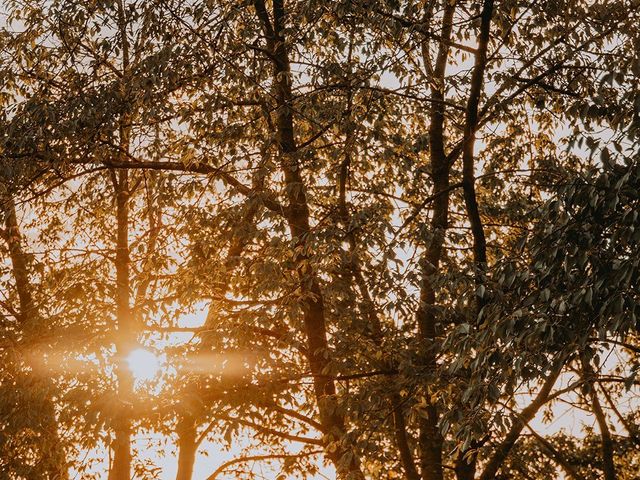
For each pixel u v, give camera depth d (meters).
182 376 12.80
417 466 13.82
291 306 12.14
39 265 16.20
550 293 8.19
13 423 15.41
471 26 11.82
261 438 15.64
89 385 13.35
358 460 11.69
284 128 13.94
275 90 13.46
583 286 7.83
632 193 7.73
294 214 13.62
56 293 16.02
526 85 12.13
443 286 11.24
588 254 7.84
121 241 16.91
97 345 13.95
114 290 14.88
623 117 8.78
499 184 14.91
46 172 13.86
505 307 8.81
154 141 14.03
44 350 14.76
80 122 13.27
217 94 13.13
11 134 12.84
